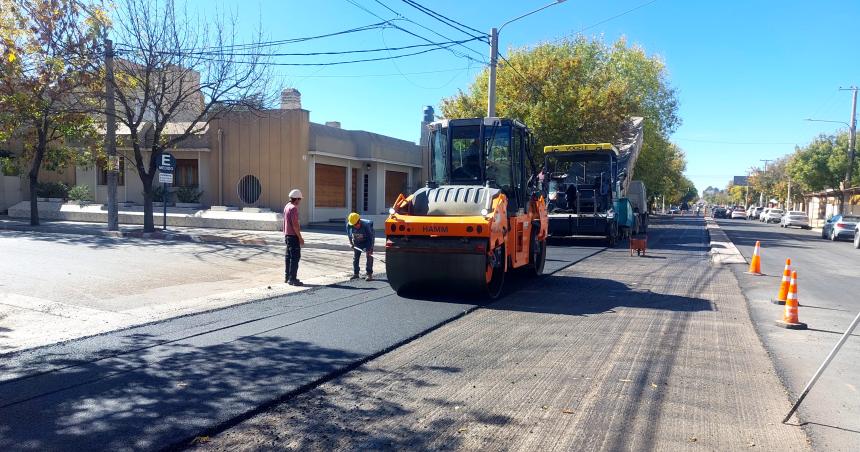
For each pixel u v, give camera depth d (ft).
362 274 42.52
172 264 44.62
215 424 15.14
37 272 38.65
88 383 18.07
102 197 91.09
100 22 57.98
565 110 92.94
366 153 88.74
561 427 15.67
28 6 53.01
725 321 29.25
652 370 20.79
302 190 78.74
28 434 14.44
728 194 530.27
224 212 76.18
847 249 84.28
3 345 21.99
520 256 38.32
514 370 20.43
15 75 56.08
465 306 31.17
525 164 40.98
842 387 19.57
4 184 92.38
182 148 83.30
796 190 233.76
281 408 16.61
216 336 23.89
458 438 14.87
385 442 14.55
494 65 63.82
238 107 66.39
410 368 20.45
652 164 143.33
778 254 70.03
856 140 159.22
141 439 14.24
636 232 93.30
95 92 63.98
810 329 28.02
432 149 41.39
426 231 32.65
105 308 29.01
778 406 17.65
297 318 27.53
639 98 113.50
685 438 15.17
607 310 31.35
